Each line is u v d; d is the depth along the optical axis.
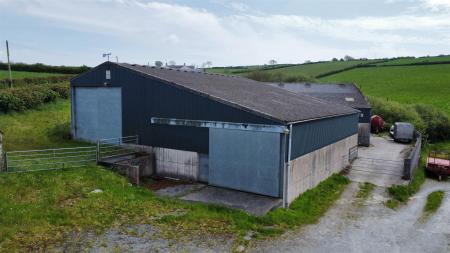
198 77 24.22
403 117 42.19
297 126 15.76
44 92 33.22
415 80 67.19
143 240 10.95
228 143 16.31
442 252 11.51
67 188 14.48
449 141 38.66
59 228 11.41
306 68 95.31
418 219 14.57
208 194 15.58
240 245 11.02
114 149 20.50
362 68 86.31
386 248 11.64
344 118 22.89
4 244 10.19
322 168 19.23
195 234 11.55
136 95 19.91
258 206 14.10
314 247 11.37
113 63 20.95
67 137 24.02
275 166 15.05
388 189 18.48
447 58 90.94
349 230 13.07
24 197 13.35
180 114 17.98
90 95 22.67
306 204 15.68
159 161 19.08
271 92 25.30
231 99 17.08
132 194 14.78
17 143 21.69
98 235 11.12
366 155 26.86
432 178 22.30
